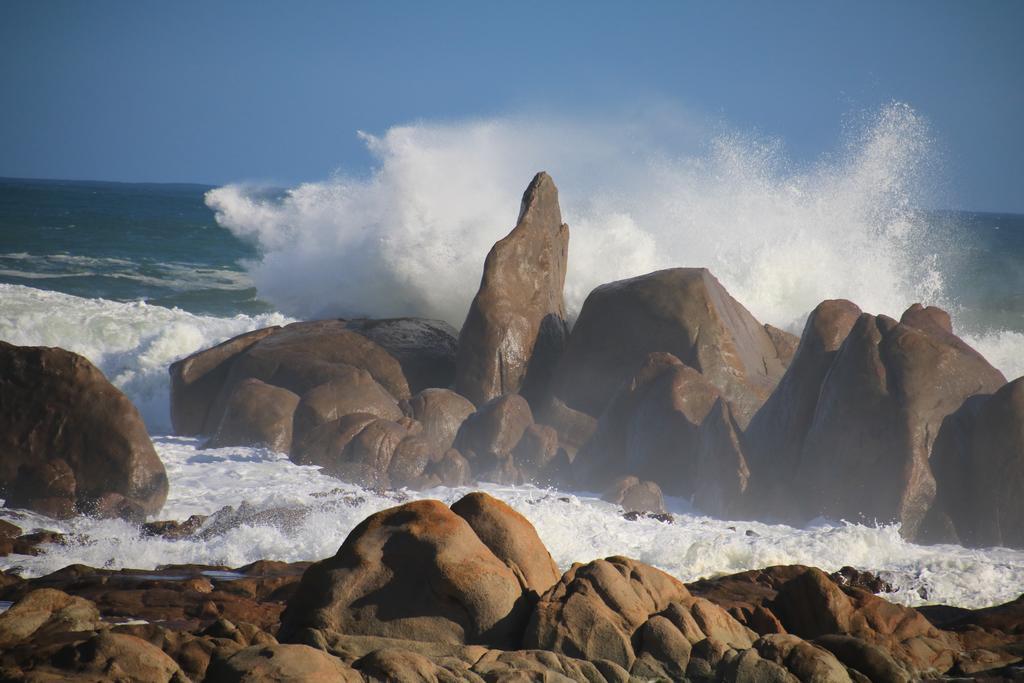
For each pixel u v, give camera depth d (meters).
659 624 28.98
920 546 54.44
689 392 65.00
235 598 36.19
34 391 54.47
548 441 66.94
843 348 60.31
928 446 57.31
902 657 30.75
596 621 28.91
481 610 29.20
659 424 64.25
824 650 28.58
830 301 64.62
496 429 66.94
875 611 33.72
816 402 61.22
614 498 59.69
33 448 53.72
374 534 30.69
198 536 48.91
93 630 29.34
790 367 63.59
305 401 68.75
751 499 59.19
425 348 81.00
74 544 46.47
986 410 56.69
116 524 50.78
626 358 73.12
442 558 29.56
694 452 63.38
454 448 68.06
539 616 29.08
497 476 65.69
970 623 36.47
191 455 65.50
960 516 56.47
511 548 31.17
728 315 75.19
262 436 67.19
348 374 71.00
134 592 36.78
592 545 48.94
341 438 63.97
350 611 29.55
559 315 82.56
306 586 30.45
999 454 55.50
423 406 70.44
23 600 30.12
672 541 49.62
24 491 52.91
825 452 58.78
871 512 56.81
